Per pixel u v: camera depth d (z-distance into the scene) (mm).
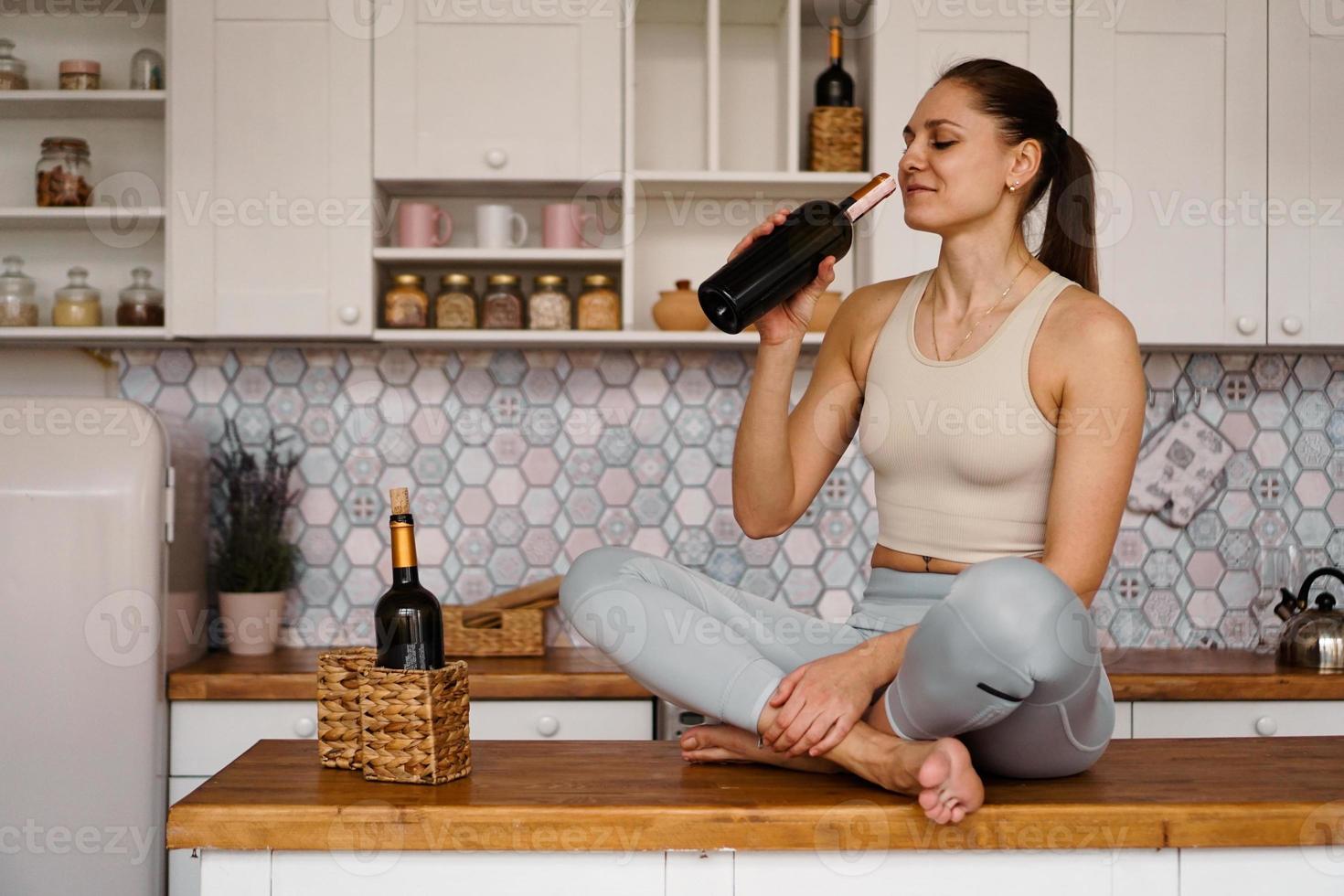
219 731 2486
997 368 1502
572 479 2980
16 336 2629
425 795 1324
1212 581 3004
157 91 2697
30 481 2373
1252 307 2691
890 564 1590
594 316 2695
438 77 2643
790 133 2699
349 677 1455
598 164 2646
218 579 2873
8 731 2357
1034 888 1282
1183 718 2518
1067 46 2674
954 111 1518
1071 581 1412
